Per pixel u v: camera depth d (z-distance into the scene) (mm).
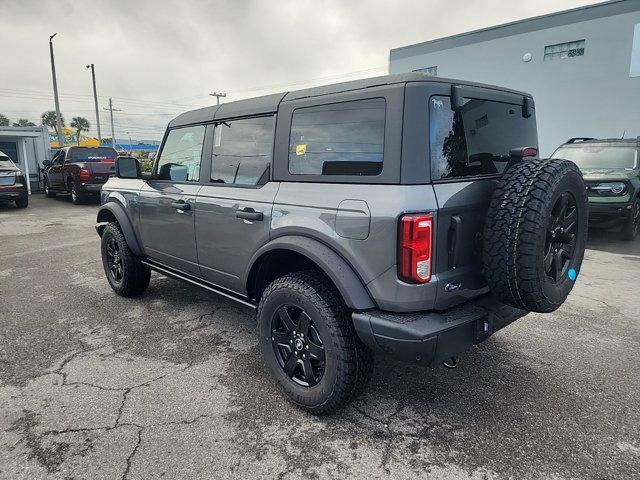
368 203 2223
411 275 2119
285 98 2824
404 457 2268
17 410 2668
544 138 19375
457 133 2383
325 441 2396
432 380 3021
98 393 2857
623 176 7359
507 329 3891
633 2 16266
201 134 3480
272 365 2812
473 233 2381
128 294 4703
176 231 3684
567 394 2838
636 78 16578
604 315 4230
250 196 2906
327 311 2418
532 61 19125
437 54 22344
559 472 2148
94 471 2160
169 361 3309
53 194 16344
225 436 2434
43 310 4402
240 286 3156
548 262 2336
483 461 2232
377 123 2275
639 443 2354
